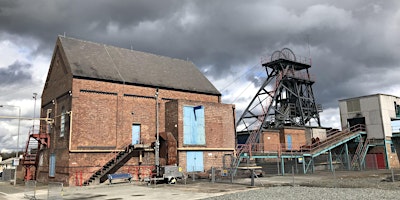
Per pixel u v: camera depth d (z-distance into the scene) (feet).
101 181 88.02
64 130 92.27
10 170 124.98
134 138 99.25
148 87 104.83
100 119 93.15
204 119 106.22
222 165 107.24
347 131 132.98
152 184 81.82
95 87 93.81
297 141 131.44
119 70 103.91
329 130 141.38
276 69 144.87
